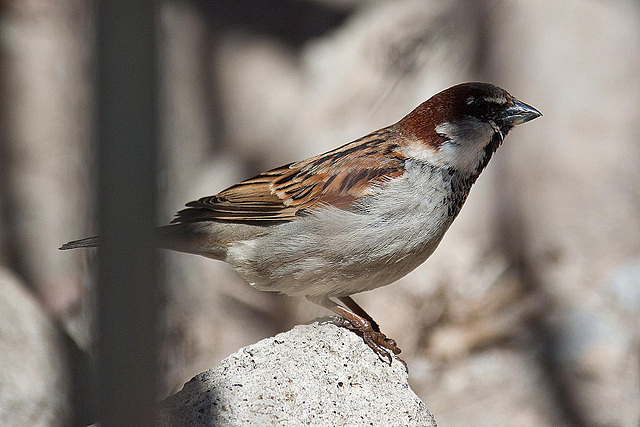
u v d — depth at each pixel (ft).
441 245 39.86
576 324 36.40
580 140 41.19
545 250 40.04
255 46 54.60
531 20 43.24
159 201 10.01
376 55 47.57
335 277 21.74
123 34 9.48
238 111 51.75
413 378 35.04
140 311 10.01
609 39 42.60
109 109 9.57
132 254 9.87
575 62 42.27
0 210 43.34
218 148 50.44
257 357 17.99
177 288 39.50
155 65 9.68
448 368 35.63
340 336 18.78
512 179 41.11
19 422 23.63
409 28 47.14
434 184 21.34
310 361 18.02
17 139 46.50
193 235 23.11
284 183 22.31
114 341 9.99
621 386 32.35
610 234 40.06
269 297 40.45
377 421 17.30
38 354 25.75
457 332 36.94
